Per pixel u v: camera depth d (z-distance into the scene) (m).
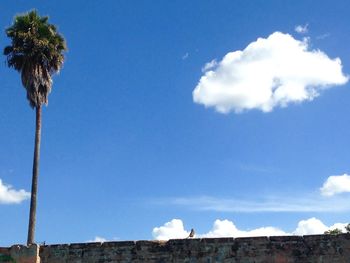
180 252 27.03
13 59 38.16
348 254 25.39
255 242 26.38
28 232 34.44
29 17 38.84
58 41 38.91
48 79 38.44
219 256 26.55
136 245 27.52
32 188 35.38
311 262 25.67
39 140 36.69
